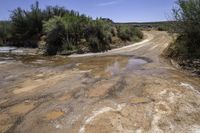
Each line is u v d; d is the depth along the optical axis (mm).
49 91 5719
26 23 21391
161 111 4336
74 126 3838
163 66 8789
